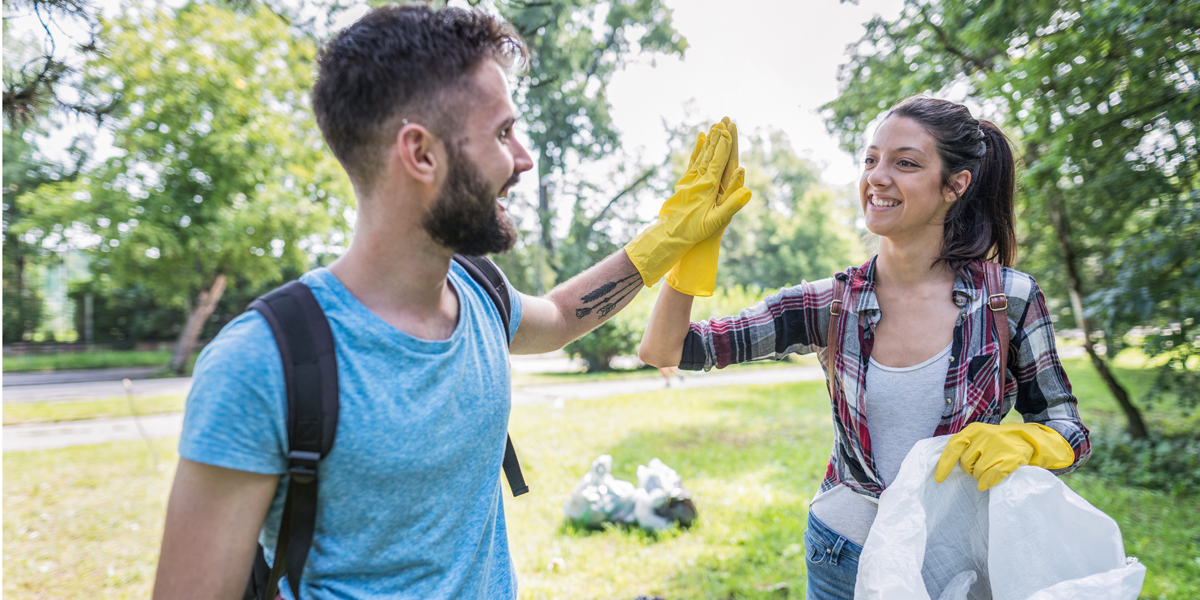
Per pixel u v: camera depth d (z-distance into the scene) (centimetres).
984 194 150
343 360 98
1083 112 532
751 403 1139
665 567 415
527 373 1864
